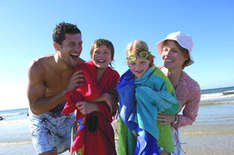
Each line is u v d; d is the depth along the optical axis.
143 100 2.35
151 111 2.31
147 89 2.35
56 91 3.16
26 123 17.22
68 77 3.10
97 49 2.69
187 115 2.75
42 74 2.94
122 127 2.52
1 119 33.25
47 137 3.17
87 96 2.60
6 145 7.55
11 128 14.16
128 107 2.42
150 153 2.21
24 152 6.23
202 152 5.02
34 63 2.91
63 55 2.83
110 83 2.84
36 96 2.88
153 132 2.25
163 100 2.36
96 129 2.62
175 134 2.63
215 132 6.75
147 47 2.48
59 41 2.77
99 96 2.61
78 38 2.81
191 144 5.75
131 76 2.60
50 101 2.77
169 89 2.45
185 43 2.56
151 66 2.52
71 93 2.64
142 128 2.27
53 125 3.25
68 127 3.43
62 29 2.74
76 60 2.90
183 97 2.67
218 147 5.23
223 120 8.74
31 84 2.88
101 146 2.58
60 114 3.30
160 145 2.37
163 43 2.76
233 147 5.09
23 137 8.97
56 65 2.99
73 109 2.73
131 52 2.43
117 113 2.82
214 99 25.56
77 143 2.57
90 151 2.56
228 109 12.65
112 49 2.82
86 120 2.63
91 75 2.73
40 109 2.82
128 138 2.46
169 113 2.45
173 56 2.61
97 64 2.72
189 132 7.15
